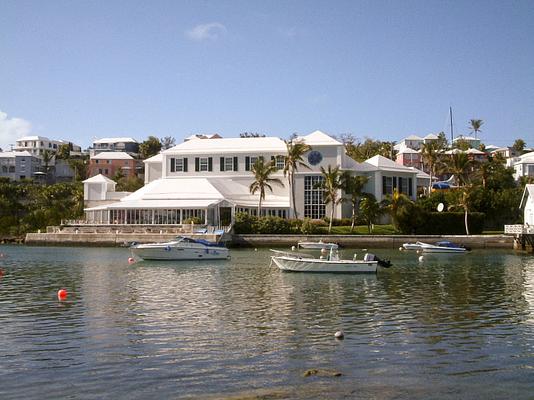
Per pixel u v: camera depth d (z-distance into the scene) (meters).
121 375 18.44
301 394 16.78
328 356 20.81
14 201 123.31
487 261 63.28
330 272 48.16
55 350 21.41
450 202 100.88
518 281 43.75
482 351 21.67
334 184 92.69
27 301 32.72
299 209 103.94
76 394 16.75
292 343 22.67
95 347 21.86
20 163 183.62
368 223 93.62
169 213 91.38
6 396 16.59
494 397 16.83
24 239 98.19
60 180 186.50
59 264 56.97
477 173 118.56
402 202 93.50
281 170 107.88
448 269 53.47
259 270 51.09
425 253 75.94
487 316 28.73
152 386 17.41
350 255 72.19
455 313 29.56
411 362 20.12
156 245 60.53
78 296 34.72
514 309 30.84
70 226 93.00
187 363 19.75
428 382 18.02
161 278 44.69
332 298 34.50
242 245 87.94
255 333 24.44
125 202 95.88
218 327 25.61
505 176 122.00
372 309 30.67
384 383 17.86
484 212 102.44
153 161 120.56
